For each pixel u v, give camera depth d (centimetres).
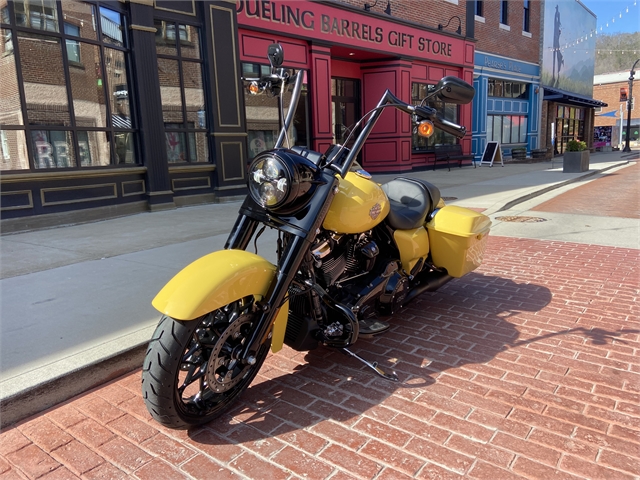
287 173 244
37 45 697
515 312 410
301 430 252
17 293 422
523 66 2256
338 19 1285
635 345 342
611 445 233
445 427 251
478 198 977
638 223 758
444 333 370
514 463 222
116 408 277
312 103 1258
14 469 227
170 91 890
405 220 355
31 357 302
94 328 345
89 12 754
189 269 245
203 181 955
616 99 4856
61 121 732
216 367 250
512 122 2298
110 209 795
